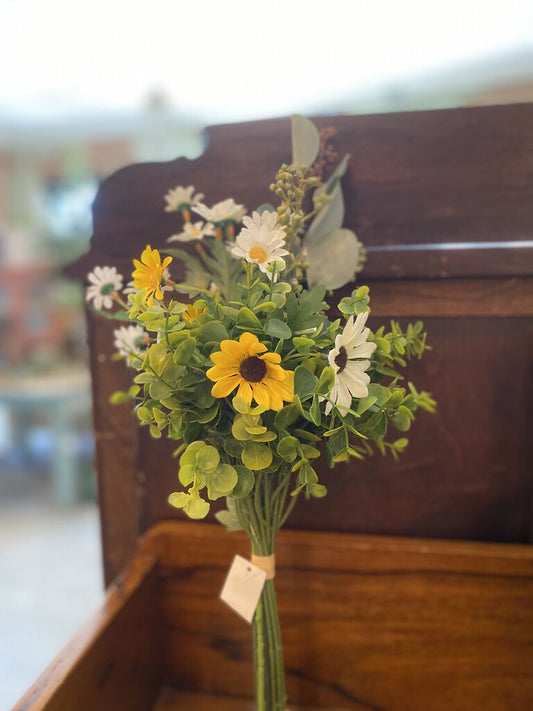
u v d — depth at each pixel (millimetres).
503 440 457
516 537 463
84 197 3041
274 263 298
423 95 2473
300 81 2312
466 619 444
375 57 2053
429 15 1747
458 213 443
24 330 2834
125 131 3016
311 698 475
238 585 372
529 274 429
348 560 454
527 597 433
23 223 3137
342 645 465
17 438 2592
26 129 2949
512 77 2275
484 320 446
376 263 440
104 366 505
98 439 516
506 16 1744
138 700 453
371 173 449
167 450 504
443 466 465
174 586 489
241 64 2129
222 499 378
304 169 374
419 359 455
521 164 432
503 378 451
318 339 314
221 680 495
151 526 515
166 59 2070
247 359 278
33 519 1884
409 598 449
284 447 292
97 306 405
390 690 464
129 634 439
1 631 1270
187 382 295
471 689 451
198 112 2736
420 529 474
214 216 383
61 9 1691
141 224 485
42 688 339
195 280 407
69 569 1543
